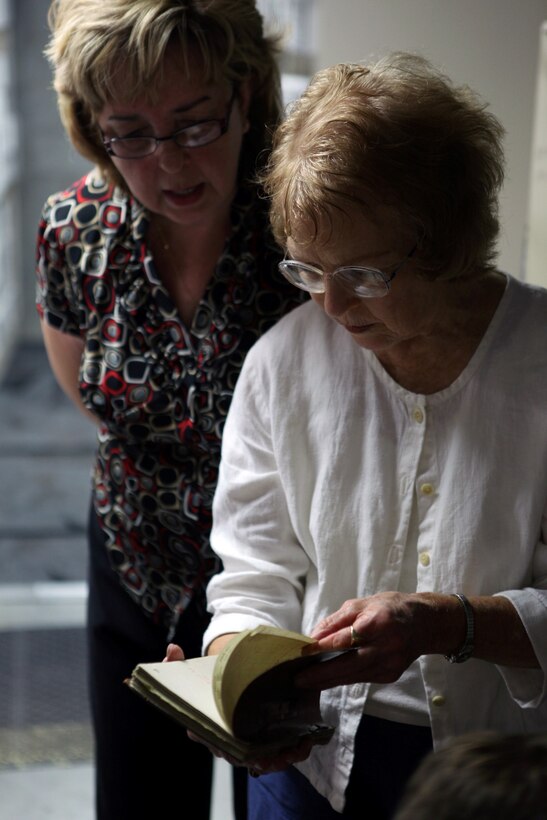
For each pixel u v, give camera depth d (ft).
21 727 9.98
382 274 3.92
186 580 6.02
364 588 4.44
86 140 5.61
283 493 4.71
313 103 4.11
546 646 4.09
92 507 6.31
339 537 4.48
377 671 3.93
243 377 4.85
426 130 3.89
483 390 4.26
